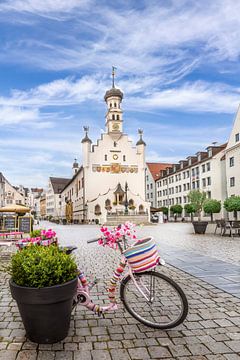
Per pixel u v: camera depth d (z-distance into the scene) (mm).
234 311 4773
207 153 55062
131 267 4242
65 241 16938
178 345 3617
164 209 63500
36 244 4688
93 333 3965
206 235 19297
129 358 3326
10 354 3398
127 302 4426
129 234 4383
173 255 10531
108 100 56781
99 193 52406
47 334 3602
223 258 9797
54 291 3451
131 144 54562
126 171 53875
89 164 52594
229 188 42406
